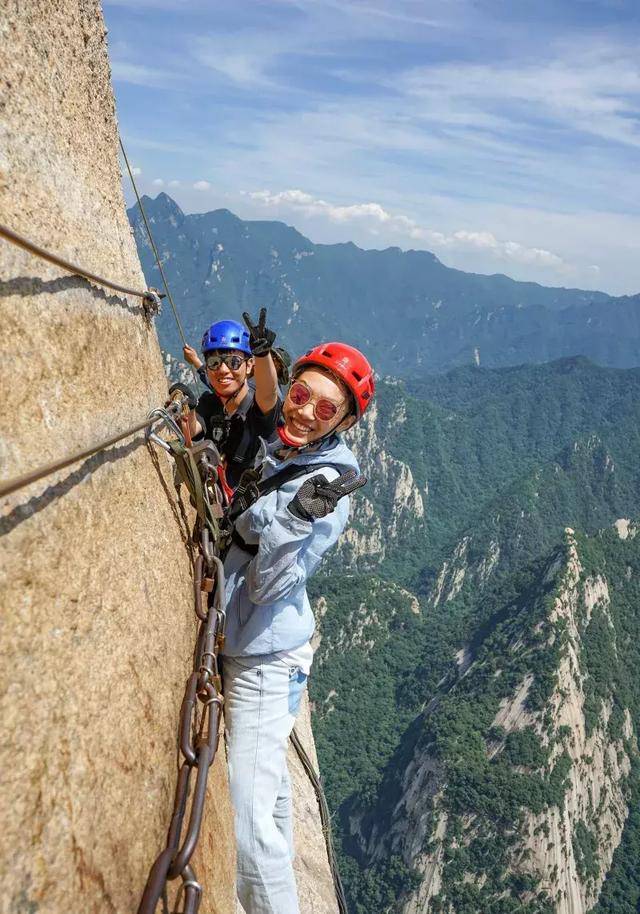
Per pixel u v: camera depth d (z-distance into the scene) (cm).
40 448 242
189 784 279
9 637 197
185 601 362
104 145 449
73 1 403
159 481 391
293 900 373
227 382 486
